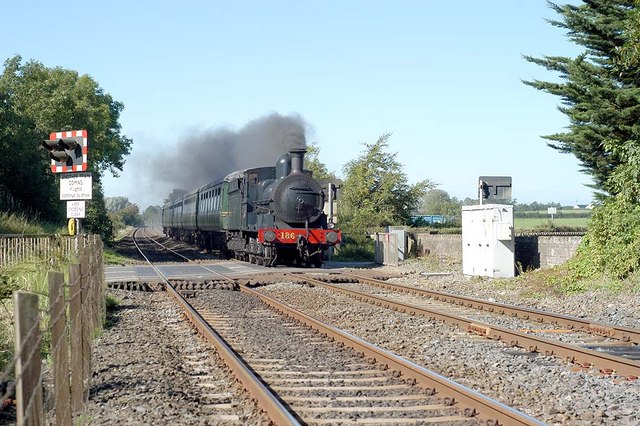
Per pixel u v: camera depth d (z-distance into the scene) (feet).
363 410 24.61
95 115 160.76
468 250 79.97
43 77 144.25
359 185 157.17
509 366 32.40
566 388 27.99
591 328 42.14
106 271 88.53
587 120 82.58
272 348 37.17
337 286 68.74
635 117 78.59
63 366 19.63
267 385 28.63
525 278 69.56
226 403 26.13
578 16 80.18
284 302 60.18
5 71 141.59
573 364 32.60
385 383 29.14
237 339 39.99
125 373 29.99
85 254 30.45
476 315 50.49
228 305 56.29
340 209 155.12
